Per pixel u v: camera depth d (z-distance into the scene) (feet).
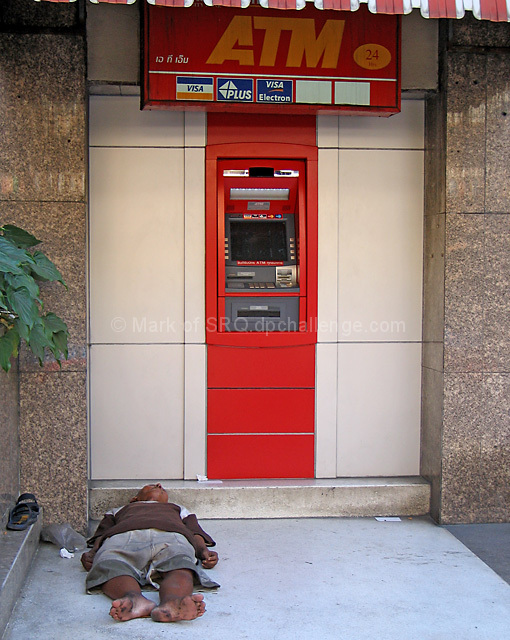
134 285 15.61
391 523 15.26
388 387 16.22
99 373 15.62
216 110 14.61
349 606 11.38
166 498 13.82
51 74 14.03
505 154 14.99
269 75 14.32
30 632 10.49
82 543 13.70
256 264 15.89
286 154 15.61
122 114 15.40
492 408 15.17
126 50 14.48
